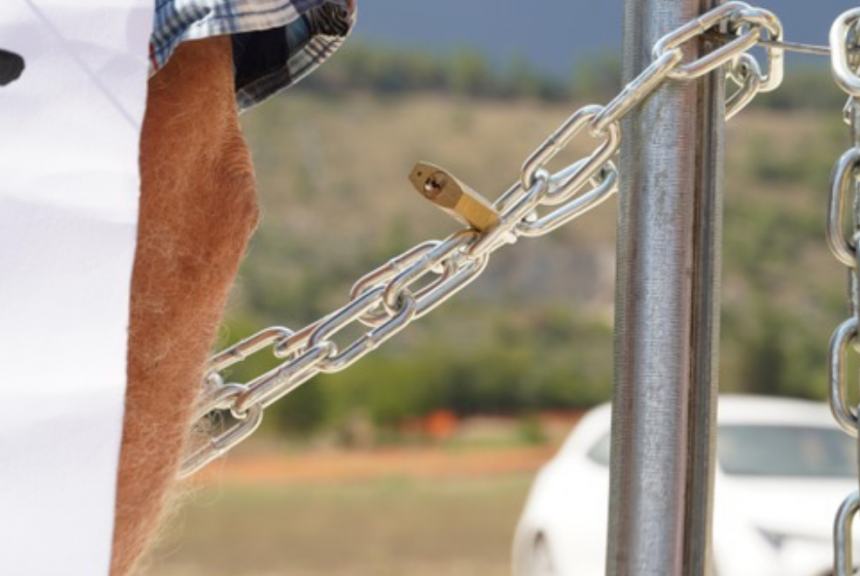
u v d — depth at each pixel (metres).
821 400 64.69
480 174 83.25
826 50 1.98
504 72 95.19
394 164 83.88
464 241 2.08
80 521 1.47
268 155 83.12
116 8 1.58
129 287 1.53
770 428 14.33
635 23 2.01
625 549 1.93
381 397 62.06
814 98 90.38
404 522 40.41
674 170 1.95
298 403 59.84
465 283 2.13
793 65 91.00
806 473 13.63
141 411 1.71
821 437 14.26
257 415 2.17
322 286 72.75
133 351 1.71
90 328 1.51
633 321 1.96
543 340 69.50
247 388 2.15
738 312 68.75
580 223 77.06
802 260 74.75
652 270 1.95
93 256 1.53
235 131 1.81
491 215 2.05
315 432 59.59
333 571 33.50
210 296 1.77
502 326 70.25
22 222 1.52
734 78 2.09
